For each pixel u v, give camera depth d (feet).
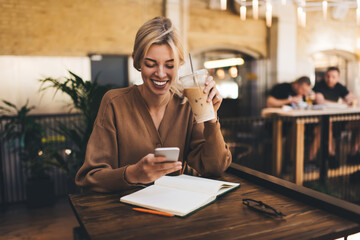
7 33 15.61
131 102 4.03
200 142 4.27
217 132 3.89
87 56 17.63
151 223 2.64
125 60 18.83
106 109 3.98
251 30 23.50
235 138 13.39
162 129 4.15
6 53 15.64
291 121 13.19
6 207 11.69
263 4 21.38
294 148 12.72
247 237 2.35
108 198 3.26
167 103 4.19
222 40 22.56
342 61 27.37
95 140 3.86
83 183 3.51
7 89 15.46
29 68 15.92
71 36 17.12
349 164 13.83
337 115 12.99
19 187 13.43
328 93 16.37
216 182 3.48
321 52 26.14
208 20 21.84
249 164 13.47
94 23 17.69
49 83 15.96
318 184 12.66
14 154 12.53
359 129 13.87
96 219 2.73
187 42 21.38
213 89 3.52
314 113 12.73
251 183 3.79
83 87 7.75
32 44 16.19
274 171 13.38
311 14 24.64
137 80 19.02
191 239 2.33
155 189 3.39
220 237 2.36
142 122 4.00
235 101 25.48
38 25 16.24
